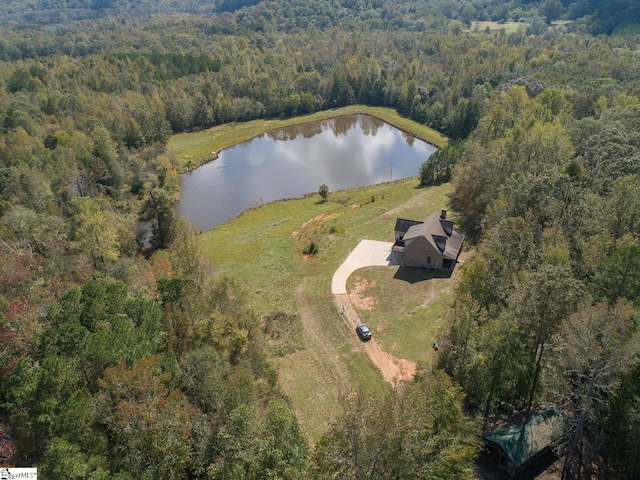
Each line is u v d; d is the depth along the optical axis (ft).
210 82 568.82
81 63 583.99
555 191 194.80
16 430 94.48
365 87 615.57
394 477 85.51
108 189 342.85
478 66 560.20
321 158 444.96
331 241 271.28
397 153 451.94
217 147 479.41
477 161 275.59
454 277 224.12
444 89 551.18
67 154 334.44
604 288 145.07
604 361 110.22
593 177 216.13
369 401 93.71
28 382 97.86
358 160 436.35
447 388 107.65
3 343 117.39
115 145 390.63
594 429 122.52
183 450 92.43
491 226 207.00
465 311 130.21
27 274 167.22
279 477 89.20
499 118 320.09
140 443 90.99
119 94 515.09
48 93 460.14
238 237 290.97
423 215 295.28
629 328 117.29
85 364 107.14
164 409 95.35
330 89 605.31
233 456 90.33
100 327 122.42
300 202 343.46
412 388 101.76
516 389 130.52
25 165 302.86
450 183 343.46
